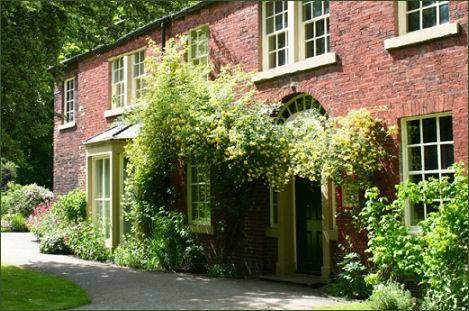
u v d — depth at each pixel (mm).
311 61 11352
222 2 13711
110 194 14680
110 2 13258
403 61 9812
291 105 12227
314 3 11953
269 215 12586
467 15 8977
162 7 13805
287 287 10680
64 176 20531
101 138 15211
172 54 13008
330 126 10547
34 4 11766
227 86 11930
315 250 11742
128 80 17250
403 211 9703
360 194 10164
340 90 10867
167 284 10875
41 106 12164
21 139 12086
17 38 11500
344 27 10836
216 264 12305
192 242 13039
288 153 10938
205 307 8609
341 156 9852
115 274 12141
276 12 12727
